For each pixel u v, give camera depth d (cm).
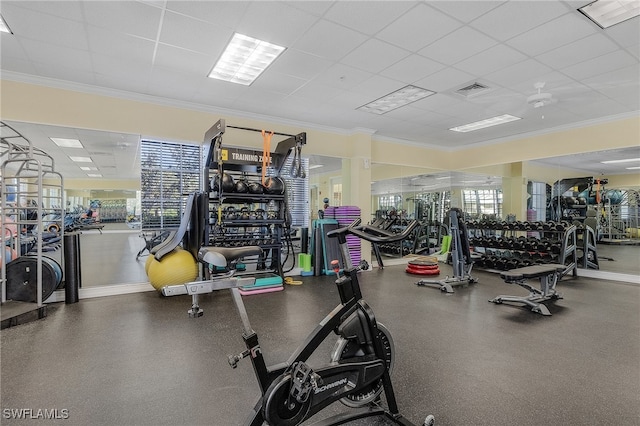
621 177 586
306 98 500
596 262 615
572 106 523
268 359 269
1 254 376
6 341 302
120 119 468
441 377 241
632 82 431
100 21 297
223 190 479
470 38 327
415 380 237
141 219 501
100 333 322
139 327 338
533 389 225
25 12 282
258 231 567
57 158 740
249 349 161
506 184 740
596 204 614
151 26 306
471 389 225
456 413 198
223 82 438
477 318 374
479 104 522
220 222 469
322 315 381
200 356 273
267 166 516
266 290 483
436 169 833
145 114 485
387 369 192
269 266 586
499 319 371
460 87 455
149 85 446
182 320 360
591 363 264
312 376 161
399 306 421
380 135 732
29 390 222
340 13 286
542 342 306
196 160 533
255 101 512
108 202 1169
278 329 336
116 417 194
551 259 596
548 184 671
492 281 573
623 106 522
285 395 159
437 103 518
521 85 446
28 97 412
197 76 418
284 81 436
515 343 303
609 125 571
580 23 299
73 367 254
